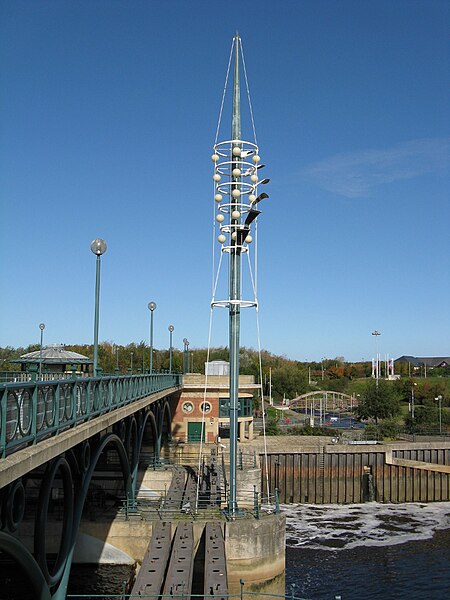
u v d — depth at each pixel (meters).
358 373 190.00
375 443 63.91
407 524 50.06
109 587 29.02
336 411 124.94
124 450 31.52
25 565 16.27
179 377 56.56
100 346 112.81
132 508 33.72
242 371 122.62
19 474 12.35
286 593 34.06
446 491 61.81
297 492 60.06
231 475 31.48
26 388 13.52
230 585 29.06
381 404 91.12
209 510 33.03
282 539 30.72
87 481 22.97
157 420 46.84
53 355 37.25
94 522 31.59
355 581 36.06
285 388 132.50
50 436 15.56
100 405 21.64
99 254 25.47
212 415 58.72
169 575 22.36
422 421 88.00
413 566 38.88
